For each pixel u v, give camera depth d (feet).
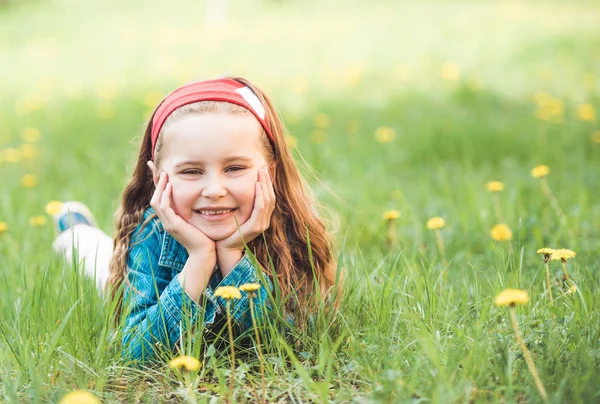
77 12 66.39
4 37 52.54
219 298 6.85
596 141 17.53
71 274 7.75
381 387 5.68
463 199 12.57
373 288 7.55
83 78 36.27
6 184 15.56
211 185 6.61
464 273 8.76
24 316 7.07
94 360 6.39
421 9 64.18
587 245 9.60
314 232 7.64
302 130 21.01
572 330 6.49
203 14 65.31
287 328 6.93
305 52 43.34
